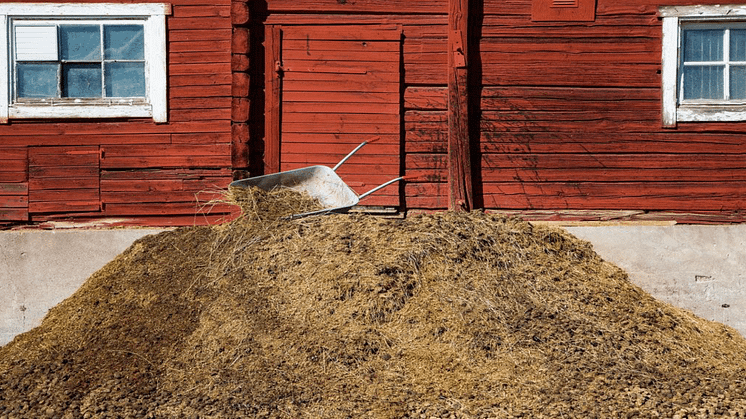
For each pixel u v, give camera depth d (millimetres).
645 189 9312
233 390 6359
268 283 7309
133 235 8938
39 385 6609
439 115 9344
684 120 9289
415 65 9359
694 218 9312
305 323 6918
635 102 9328
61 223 9133
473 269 7359
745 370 6941
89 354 6914
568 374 6473
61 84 9164
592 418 5973
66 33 9180
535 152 9320
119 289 7688
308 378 6445
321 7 9266
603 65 9328
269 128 9211
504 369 6520
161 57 9125
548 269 7609
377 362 6586
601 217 9312
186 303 7262
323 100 9266
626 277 8219
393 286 7121
